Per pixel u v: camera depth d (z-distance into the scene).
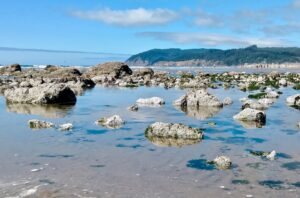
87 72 88.25
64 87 39.19
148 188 13.80
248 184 14.27
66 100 39.66
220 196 13.12
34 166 16.23
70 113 31.20
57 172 15.47
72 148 19.28
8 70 99.81
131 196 13.06
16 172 15.42
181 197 13.01
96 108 34.47
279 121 27.36
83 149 19.09
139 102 38.34
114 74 85.62
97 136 22.09
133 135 22.41
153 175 15.21
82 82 62.75
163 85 66.56
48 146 19.66
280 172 15.63
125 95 47.59
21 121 27.06
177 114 30.66
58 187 13.81
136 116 29.58
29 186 13.88
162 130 22.11
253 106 34.28
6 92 40.16
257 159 17.48
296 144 20.34
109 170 15.79
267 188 13.90
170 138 21.70
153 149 19.20
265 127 25.08
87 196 13.03
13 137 21.70
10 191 13.38
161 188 13.81
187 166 16.41
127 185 14.09
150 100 37.94
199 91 37.25
